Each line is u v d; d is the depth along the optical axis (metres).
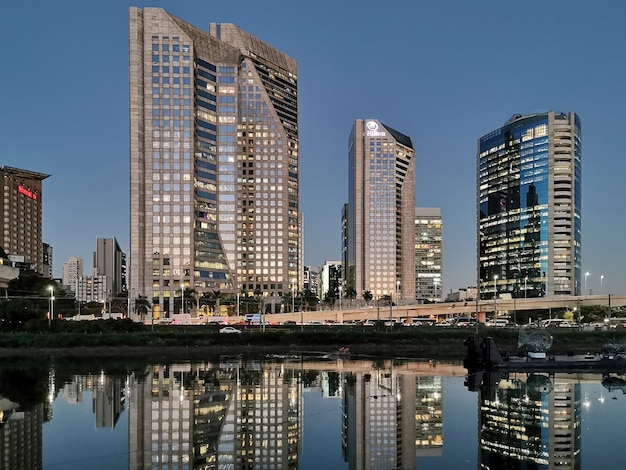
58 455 36.72
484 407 53.62
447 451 37.84
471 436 42.09
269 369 88.19
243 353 122.44
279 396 59.72
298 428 44.81
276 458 36.22
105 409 52.50
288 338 133.50
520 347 107.94
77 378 76.38
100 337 123.25
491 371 84.88
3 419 48.28
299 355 117.69
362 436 42.09
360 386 67.44
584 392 63.25
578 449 38.34
